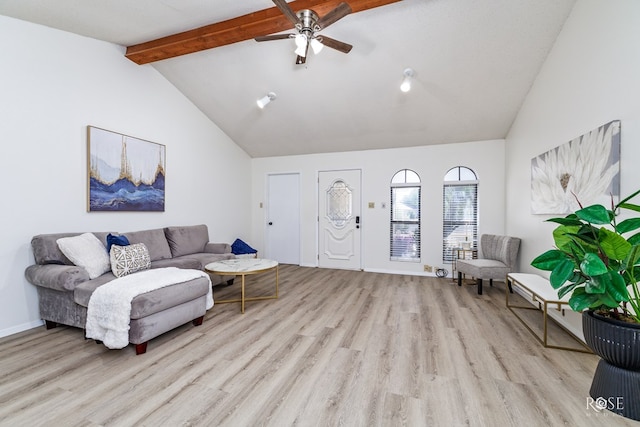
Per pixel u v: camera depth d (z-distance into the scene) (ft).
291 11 6.78
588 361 6.77
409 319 9.43
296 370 6.41
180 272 8.75
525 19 8.84
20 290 8.54
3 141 8.23
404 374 6.25
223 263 11.47
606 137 6.77
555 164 9.23
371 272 16.90
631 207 4.77
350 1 7.85
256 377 6.14
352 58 11.04
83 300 7.65
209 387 5.79
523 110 12.03
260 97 13.93
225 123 16.49
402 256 16.58
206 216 16.06
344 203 17.88
